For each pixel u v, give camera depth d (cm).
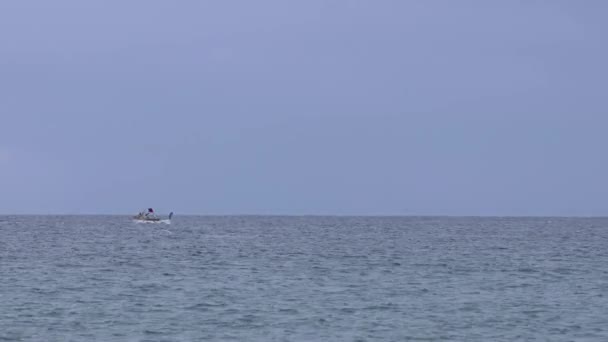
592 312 6019
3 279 7769
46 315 5716
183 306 6134
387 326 5431
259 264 9694
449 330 5319
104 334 5103
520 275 8656
